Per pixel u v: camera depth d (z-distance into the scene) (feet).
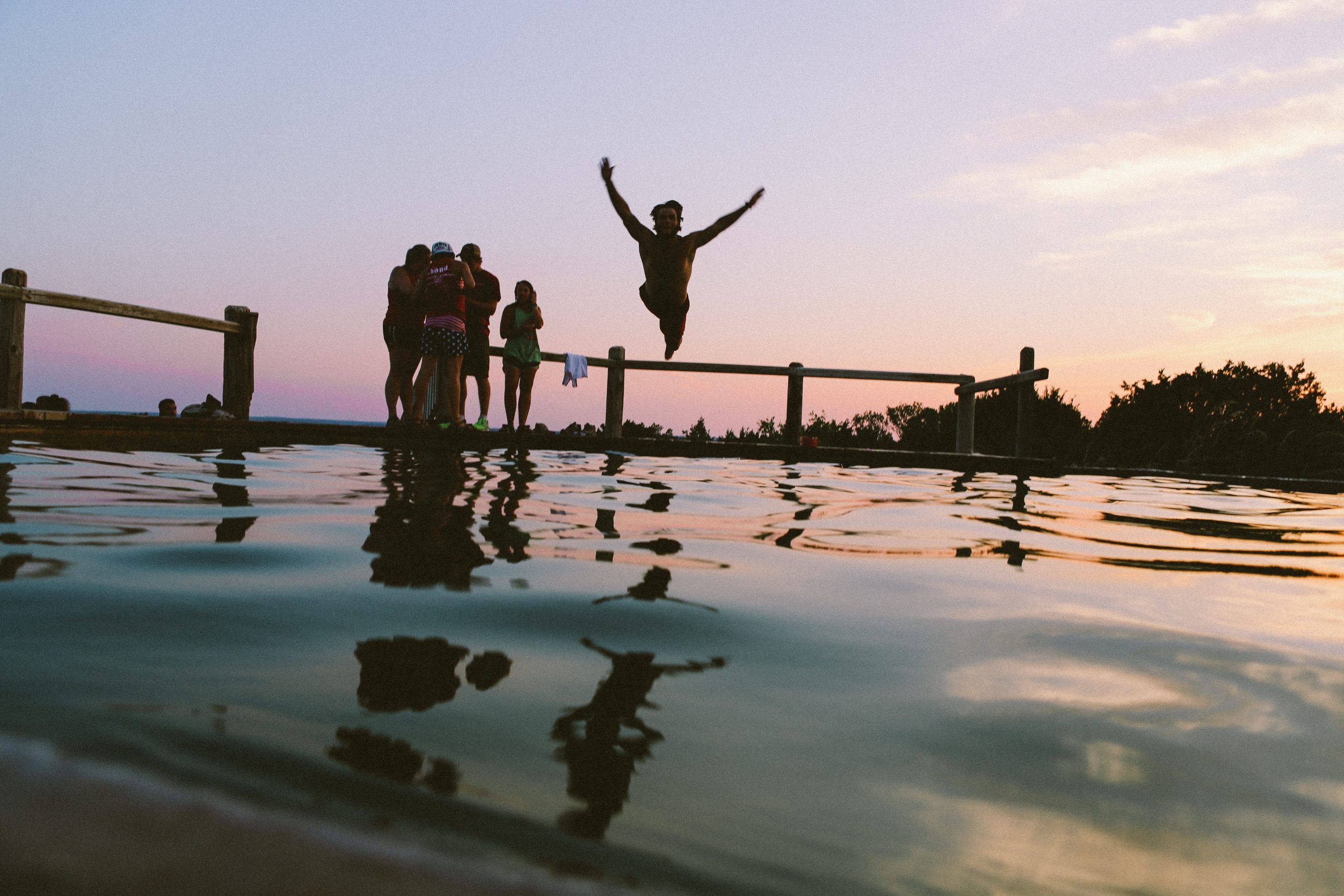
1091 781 3.38
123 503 9.91
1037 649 5.42
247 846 2.20
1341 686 4.78
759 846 2.68
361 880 2.09
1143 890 2.59
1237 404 91.40
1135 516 15.81
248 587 5.88
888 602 6.68
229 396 32.42
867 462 29.58
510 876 2.22
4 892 1.90
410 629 5.07
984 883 2.57
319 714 3.50
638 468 20.74
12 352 24.38
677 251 21.20
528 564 7.39
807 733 3.77
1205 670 5.04
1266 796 3.30
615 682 4.33
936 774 3.38
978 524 12.71
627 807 2.85
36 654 4.05
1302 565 10.07
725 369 35.88
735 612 6.04
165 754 2.83
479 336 28.17
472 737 3.39
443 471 16.49
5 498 9.80
